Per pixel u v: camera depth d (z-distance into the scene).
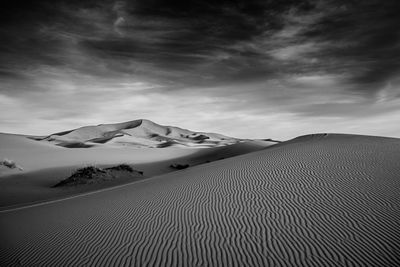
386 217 9.52
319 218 10.01
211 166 24.47
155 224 11.29
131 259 8.37
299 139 32.72
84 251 9.34
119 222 12.16
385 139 24.47
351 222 9.41
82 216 14.02
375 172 14.44
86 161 59.94
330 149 21.28
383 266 6.89
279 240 8.69
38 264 8.72
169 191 16.84
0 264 8.98
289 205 11.60
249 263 7.54
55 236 11.28
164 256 8.34
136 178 41.31
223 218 11.05
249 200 12.84
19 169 47.19
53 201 22.09
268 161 20.34
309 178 14.91
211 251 8.39
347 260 7.26
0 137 78.81
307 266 7.17
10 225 14.11
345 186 13.01
